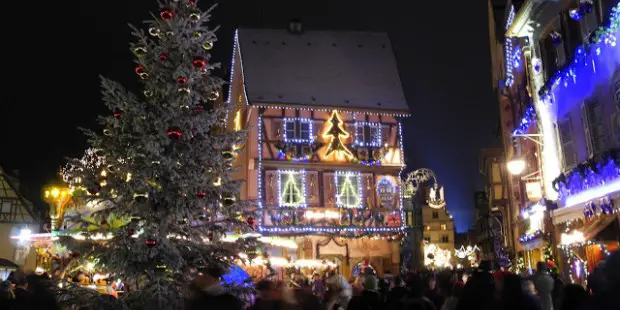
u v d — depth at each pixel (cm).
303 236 2972
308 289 677
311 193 2991
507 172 2817
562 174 1642
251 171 2961
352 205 3034
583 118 1530
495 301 581
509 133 2758
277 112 3050
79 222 1049
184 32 1161
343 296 902
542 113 1878
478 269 623
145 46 1149
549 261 1697
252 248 1140
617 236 1304
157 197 1072
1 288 978
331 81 3275
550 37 1784
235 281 1105
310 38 3534
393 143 3175
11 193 3894
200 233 1117
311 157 3022
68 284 982
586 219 1502
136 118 1075
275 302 653
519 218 2567
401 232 3075
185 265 1059
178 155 1105
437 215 7331
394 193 3116
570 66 1552
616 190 1325
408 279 694
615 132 1356
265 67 3247
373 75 3403
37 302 576
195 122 1127
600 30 1317
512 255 2844
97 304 948
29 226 3878
